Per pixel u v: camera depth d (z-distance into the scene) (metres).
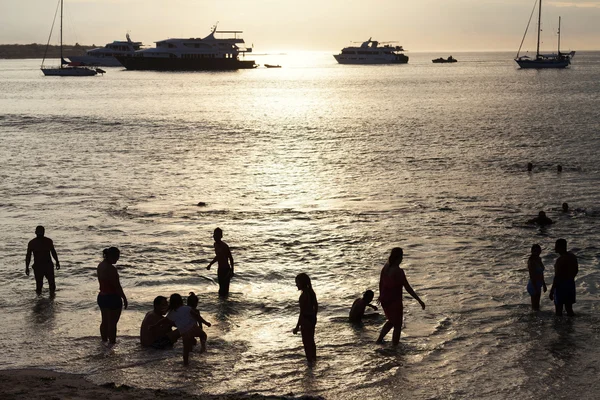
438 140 47.25
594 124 55.75
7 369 10.98
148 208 25.23
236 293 15.40
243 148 43.91
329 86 138.50
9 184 30.39
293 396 9.97
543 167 34.56
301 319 11.32
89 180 31.61
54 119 65.75
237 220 23.23
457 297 14.87
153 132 54.03
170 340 12.06
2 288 15.67
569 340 12.26
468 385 10.38
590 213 23.98
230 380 10.61
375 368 11.09
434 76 183.25
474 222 22.69
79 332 12.82
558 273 13.46
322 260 18.23
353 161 37.56
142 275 16.78
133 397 9.71
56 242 20.03
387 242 20.03
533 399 9.88
